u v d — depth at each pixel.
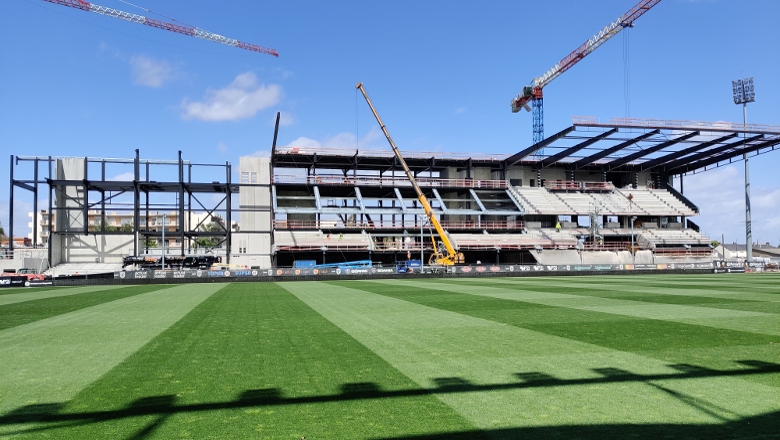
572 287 33.91
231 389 8.35
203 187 68.00
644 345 12.11
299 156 73.06
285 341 12.77
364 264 62.94
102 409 7.36
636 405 7.43
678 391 8.15
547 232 75.44
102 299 26.17
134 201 64.81
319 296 27.25
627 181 88.62
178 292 31.53
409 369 9.72
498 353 11.22
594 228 73.62
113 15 95.62
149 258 60.41
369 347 11.97
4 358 10.89
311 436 6.24
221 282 47.88
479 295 27.34
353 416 7.00
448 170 82.50
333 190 77.38
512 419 6.84
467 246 67.88
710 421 6.72
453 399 7.77
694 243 75.56
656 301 23.31
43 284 44.97
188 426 6.63
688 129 57.72
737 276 50.53
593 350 11.52
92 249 65.44
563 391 8.17
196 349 11.75
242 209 69.12
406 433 6.33
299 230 69.75
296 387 8.47
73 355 11.16
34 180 62.84
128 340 13.02
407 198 80.25
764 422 6.68
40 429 6.55
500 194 81.44
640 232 77.25
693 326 15.20
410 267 58.81
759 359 10.49
